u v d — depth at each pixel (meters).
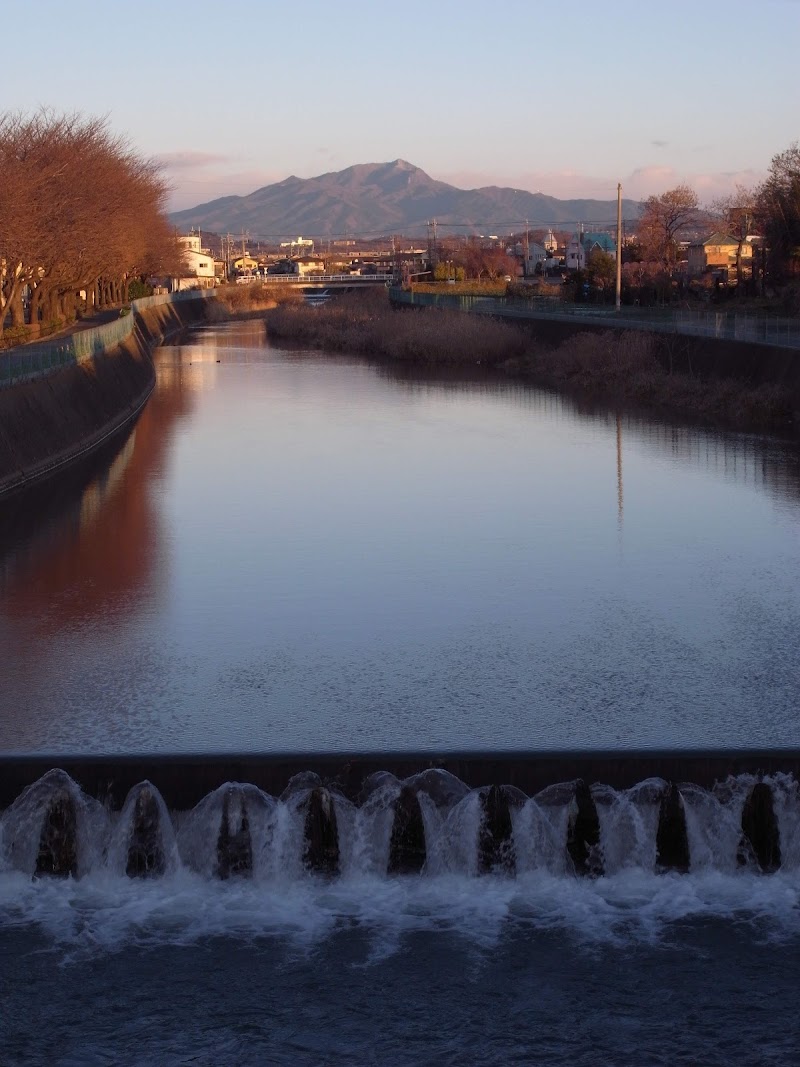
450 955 12.98
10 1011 12.27
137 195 85.56
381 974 12.73
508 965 12.81
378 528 29.14
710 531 28.20
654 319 64.06
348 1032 12.02
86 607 22.61
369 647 20.23
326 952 13.03
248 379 68.44
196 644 20.44
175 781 14.48
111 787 14.49
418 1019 12.16
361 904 13.78
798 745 15.59
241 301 155.88
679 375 55.28
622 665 19.16
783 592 23.14
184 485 35.31
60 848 14.38
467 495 33.09
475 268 171.38
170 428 48.53
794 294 69.00
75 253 58.88
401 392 60.22
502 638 20.64
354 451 41.34
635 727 16.42
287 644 20.42
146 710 17.34
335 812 14.34
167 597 23.27
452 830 14.26
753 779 14.34
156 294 126.38
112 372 53.00
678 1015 12.14
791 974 12.62
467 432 45.47
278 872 14.23
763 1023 12.02
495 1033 11.98
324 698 17.83
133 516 30.84
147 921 13.52
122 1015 12.24
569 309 77.56
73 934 13.31
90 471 38.09
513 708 17.30
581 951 12.99
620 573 24.73
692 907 13.66
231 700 17.75
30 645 20.39
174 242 128.75
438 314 89.62
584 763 14.48
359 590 23.72
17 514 31.28
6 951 13.04
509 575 24.72
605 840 14.27
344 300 137.25
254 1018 12.20
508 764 14.51
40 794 14.33
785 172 80.12
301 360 81.56
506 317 85.00
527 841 14.24
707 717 16.80
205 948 13.10
